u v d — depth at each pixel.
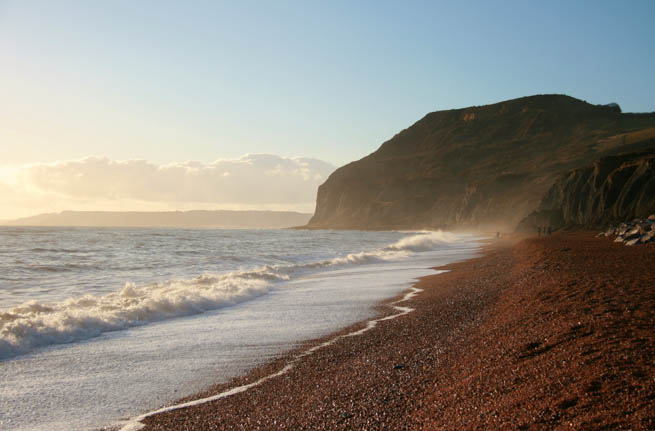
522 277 17.19
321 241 68.12
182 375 8.27
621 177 70.31
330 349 9.61
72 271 25.55
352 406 6.26
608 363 6.16
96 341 10.70
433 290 17.34
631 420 4.57
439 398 6.19
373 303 15.27
